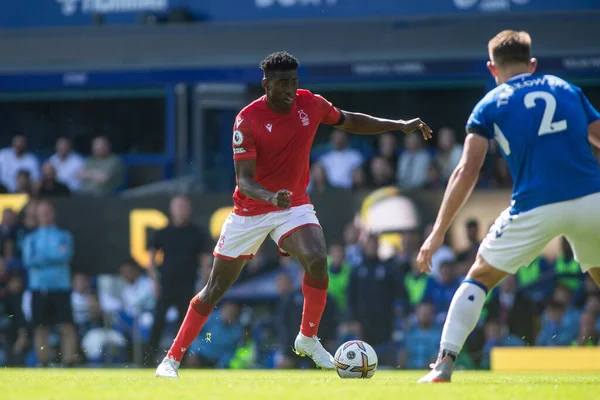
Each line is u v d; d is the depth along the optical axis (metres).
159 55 52.75
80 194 52.66
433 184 51.22
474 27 50.62
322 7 51.78
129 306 47.81
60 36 53.56
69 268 48.56
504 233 18.59
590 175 18.30
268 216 23.36
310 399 15.55
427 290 45.56
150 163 57.50
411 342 44.97
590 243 18.58
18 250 49.06
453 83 55.25
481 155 18.77
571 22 49.91
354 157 53.22
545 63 50.16
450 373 18.78
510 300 44.81
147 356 47.22
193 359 46.38
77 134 59.31
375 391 16.84
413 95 57.00
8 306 48.50
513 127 18.50
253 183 22.09
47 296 48.31
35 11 53.88
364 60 51.34
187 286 47.22
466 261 46.06
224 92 53.22
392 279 45.84
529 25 50.22
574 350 43.38
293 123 23.08
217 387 18.39
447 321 18.92
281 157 23.09
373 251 46.41
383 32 51.31
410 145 52.25
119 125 59.06
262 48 51.97
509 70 19.41
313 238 23.20
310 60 51.69
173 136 55.94
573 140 18.36
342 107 57.62
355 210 47.28
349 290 45.97
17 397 16.31
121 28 53.03
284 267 46.81
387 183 51.97
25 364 48.16
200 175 53.06
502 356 44.22
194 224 47.66
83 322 48.00
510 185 48.91
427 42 51.00
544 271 45.03
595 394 16.55
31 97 59.28
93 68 53.34
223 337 46.34
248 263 47.00
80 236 48.69
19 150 56.22
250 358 46.16
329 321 45.91
